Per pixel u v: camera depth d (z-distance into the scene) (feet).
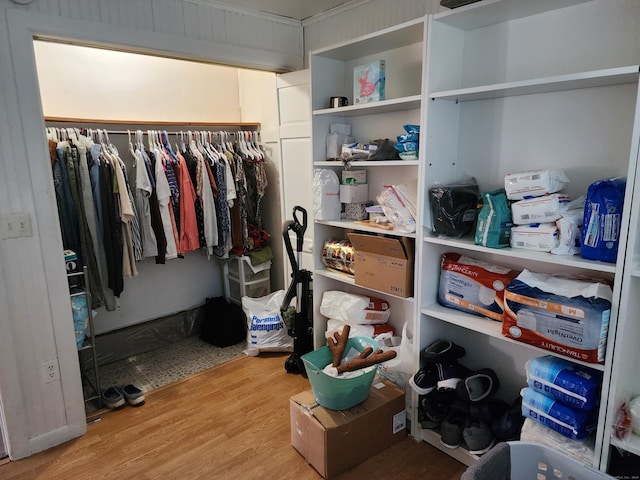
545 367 5.43
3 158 6.55
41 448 7.34
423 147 6.56
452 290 6.91
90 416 8.29
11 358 6.95
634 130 4.33
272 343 10.50
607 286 5.00
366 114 8.66
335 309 8.93
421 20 6.35
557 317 5.10
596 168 5.63
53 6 6.88
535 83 5.22
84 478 6.70
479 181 6.90
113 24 7.54
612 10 5.24
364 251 7.77
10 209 6.70
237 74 12.60
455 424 6.69
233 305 11.92
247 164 11.39
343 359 7.72
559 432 5.32
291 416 7.15
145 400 8.82
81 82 9.98
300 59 10.42
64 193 8.52
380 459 6.98
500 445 4.90
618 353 4.74
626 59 5.21
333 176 8.75
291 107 10.26
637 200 4.41
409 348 7.47
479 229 5.97
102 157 8.96
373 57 8.39
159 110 11.28
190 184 10.08
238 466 6.86
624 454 5.32
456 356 7.20
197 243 10.36
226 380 9.55
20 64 6.56
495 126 6.58
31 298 7.04
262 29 9.62
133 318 11.22
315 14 9.79
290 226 9.28
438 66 6.44
